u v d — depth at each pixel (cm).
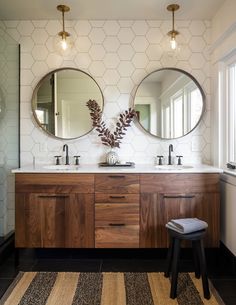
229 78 252
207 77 279
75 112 279
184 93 280
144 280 207
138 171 228
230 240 224
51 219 230
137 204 229
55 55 279
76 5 247
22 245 231
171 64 279
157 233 229
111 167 249
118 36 278
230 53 234
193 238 185
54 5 248
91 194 229
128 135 281
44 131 279
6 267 231
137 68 279
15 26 278
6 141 270
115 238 230
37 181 229
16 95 278
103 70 279
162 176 228
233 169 230
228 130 253
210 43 277
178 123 279
